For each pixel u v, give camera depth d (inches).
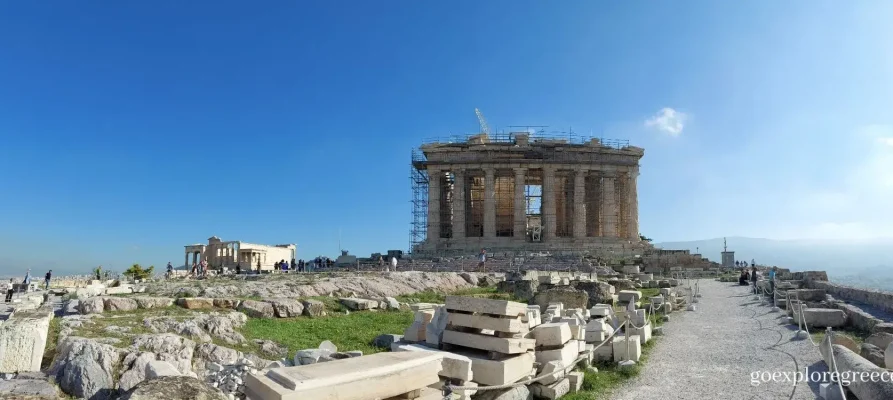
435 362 345.7
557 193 3422.7
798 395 475.5
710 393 494.3
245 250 3260.3
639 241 3029.0
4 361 467.8
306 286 1138.7
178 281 1541.6
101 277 2094.0
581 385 524.1
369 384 302.7
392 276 1443.2
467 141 3159.5
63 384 429.4
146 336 529.3
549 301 1003.9
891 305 860.6
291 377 286.8
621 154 3061.0
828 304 896.9
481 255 2103.8
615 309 936.3
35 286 1638.8
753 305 1103.6
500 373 434.0
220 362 525.0
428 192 3004.4
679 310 1063.0
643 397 490.6
